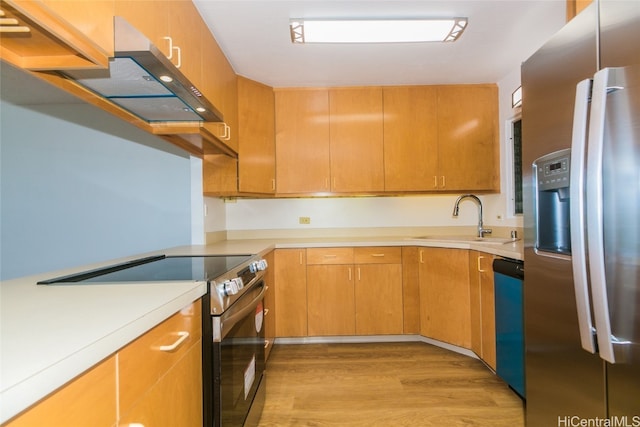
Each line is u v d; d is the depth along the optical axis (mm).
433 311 2643
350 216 3271
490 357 2148
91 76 1126
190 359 1067
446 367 2303
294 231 3258
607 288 927
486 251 2156
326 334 2760
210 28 1981
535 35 2143
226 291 1207
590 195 940
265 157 2859
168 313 885
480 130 2973
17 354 553
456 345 2496
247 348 1537
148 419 816
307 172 2963
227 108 2369
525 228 1418
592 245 940
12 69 2154
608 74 907
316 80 2820
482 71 2713
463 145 2973
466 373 2211
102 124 2688
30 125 2697
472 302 2379
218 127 2143
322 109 2975
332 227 3266
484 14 1909
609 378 989
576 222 1004
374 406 1846
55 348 577
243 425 1453
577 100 1005
